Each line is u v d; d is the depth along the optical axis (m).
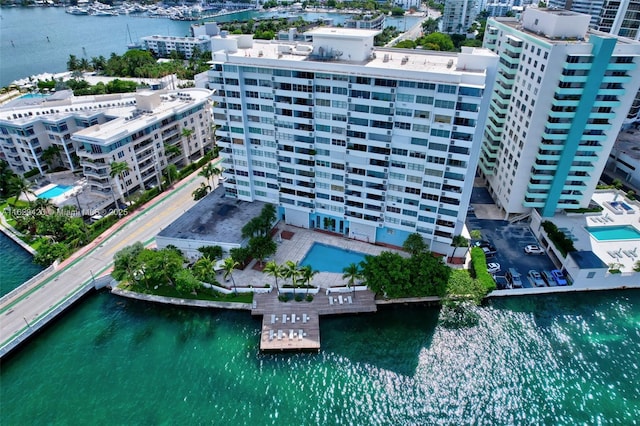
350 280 78.31
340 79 76.38
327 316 77.62
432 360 69.94
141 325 77.31
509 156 98.12
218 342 73.69
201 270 78.69
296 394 65.25
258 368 69.19
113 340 74.50
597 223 93.25
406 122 75.50
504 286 81.88
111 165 100.12
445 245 87.69
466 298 78.38
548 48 79.12
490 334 74.19
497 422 61.19
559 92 80.50
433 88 70.81
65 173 121.94
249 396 65.00
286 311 77.62
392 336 74.12
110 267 88.31
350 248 92.69
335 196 90.19
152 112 120.44
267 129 88.19
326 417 62.12
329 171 87.12
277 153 90.12
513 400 64.00
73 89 180.12
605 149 86.94
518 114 93.06
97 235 98.25
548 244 90.06
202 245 87.38
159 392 65.69
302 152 87.94
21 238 98.94
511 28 97.69
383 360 70.00
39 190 114.31
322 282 83.69
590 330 74.62
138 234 98.75
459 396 64.69
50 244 90.56
